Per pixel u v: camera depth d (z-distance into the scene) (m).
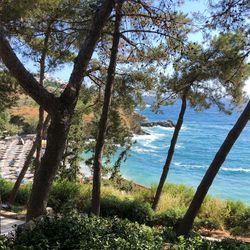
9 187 16.58
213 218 15.80
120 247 5.39
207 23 10.17
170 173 41.19
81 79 8.06
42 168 7.96
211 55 13.10
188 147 59.66
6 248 5.02
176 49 10.69
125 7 10.46
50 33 12.46
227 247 6.29
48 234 5.80
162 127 87.56
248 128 95.81
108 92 11.54
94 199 11.55
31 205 7.97
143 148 56.69
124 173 39.88
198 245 6.10
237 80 14.10
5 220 12.00
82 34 11.49
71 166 20.30
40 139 14.88
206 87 14.60
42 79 13.44
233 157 52.81
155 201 16.19
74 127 19.09
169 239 8.52
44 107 7.79
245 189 34.97
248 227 15.57
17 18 10.87
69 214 6.72
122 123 18.16
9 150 43.19
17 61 7.52
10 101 14.16
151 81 13.33
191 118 126.56
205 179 10.20
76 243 5.50
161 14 10.04
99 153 11.58
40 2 10.94
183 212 14.99
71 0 11.31
